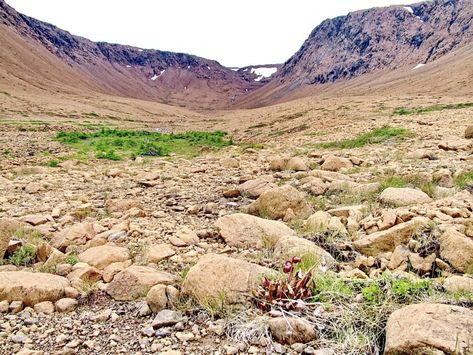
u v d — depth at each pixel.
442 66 121.88
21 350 3.69
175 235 7.04
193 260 5.95
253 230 6.67
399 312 3.51
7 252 6.33
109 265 5.67
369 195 8.70
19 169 15.93
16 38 172.62
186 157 20.59
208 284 4.44
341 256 5.85
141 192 11.28
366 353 3.43
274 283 4.20
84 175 14.53
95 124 60.44
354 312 3.83
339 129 27.34
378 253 5.70
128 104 127.50
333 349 3.46
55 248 6.67
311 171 12.02
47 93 110.31
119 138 30.39
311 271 4.41
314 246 5.61
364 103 53.47
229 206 9.37
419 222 5.85
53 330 4.12
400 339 3.20
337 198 8.97
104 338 3.97
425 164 11.93
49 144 26.17
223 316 4.18
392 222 6.26
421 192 7.72
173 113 127.31
